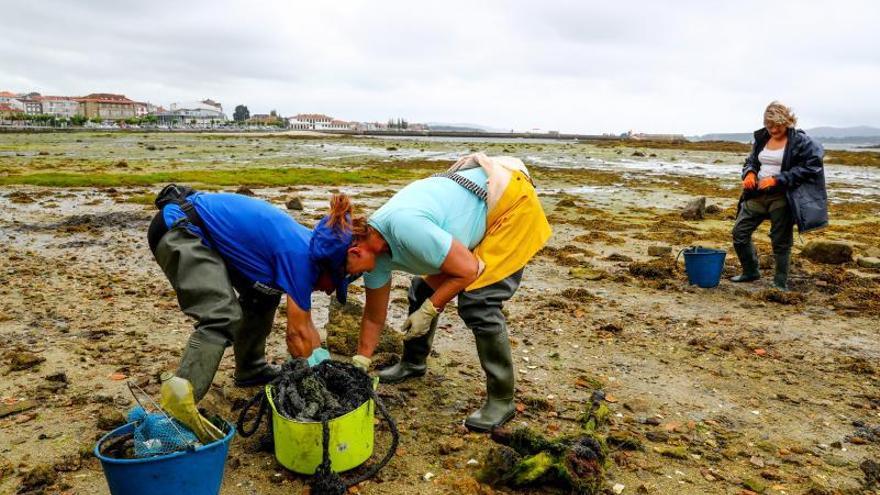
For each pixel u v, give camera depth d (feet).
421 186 12.98
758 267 28.89
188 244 12.33
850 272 31.48
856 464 13.41
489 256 13.32
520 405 15.62
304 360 12.69
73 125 495.41
